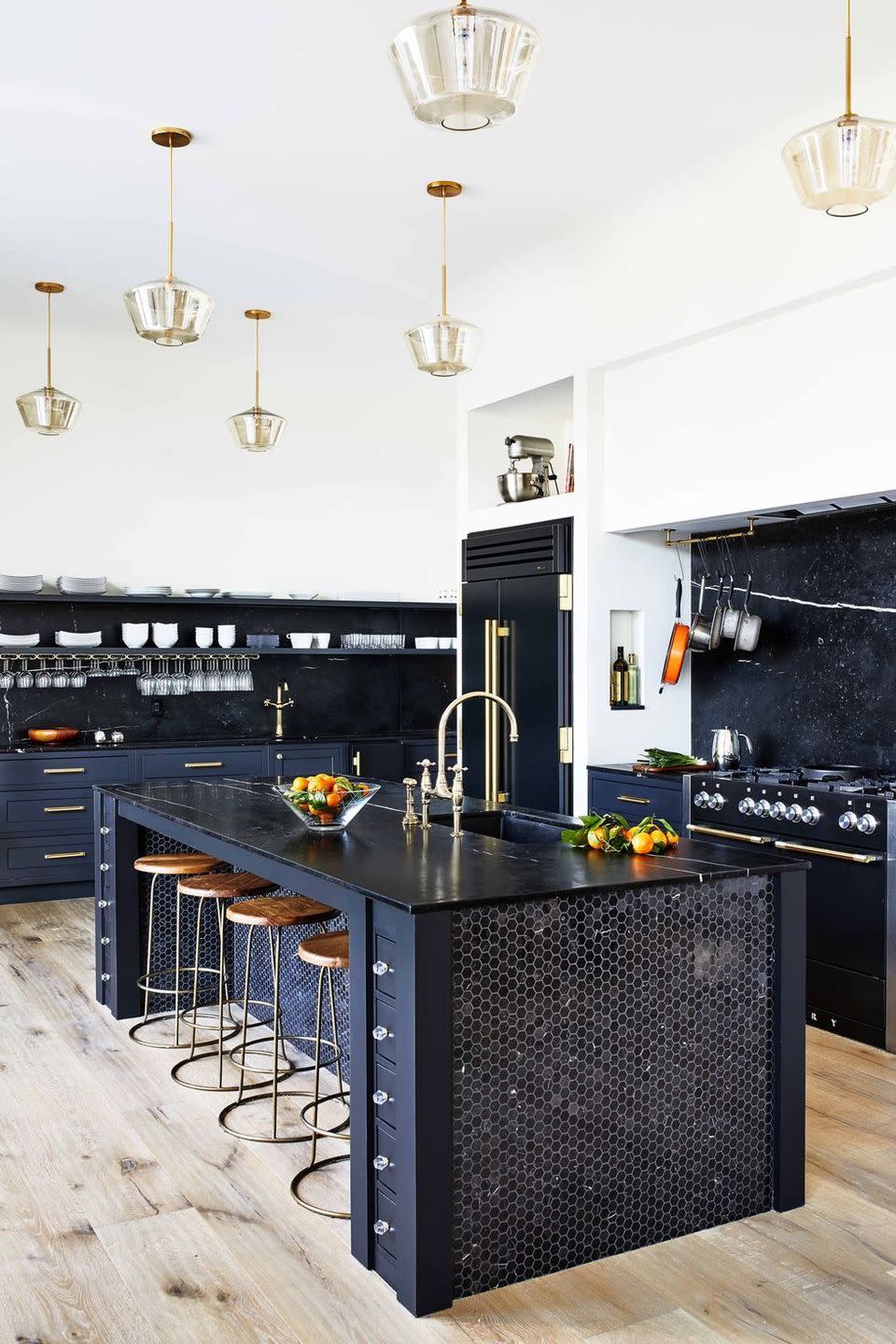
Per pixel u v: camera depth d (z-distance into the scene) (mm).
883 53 3809
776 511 5039
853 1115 3648
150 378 7594
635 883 2832
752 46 3750
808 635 5445
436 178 4781
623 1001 2861
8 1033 4461
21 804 6711
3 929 6133
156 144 4426
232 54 3766
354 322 6863
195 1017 4227
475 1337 2441
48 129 4293
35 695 7348
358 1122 2770
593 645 5832
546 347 6047
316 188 4867
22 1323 2482
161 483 7641
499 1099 2684
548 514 6141
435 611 8648
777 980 3074
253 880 4176
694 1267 2756
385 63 3828
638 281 5375
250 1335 2445
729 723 5918
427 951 2559
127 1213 2994
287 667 8148
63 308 6617
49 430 5719
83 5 3467
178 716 7793
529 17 3561
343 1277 2693
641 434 5605
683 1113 2949
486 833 4266
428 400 8602
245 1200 3076
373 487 8383
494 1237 2670
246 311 6625
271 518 8016
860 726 5184
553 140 4422
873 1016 4332
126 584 7531
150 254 5688
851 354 4512
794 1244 2861
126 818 4695
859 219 4285
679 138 4418
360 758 7805
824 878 4531
